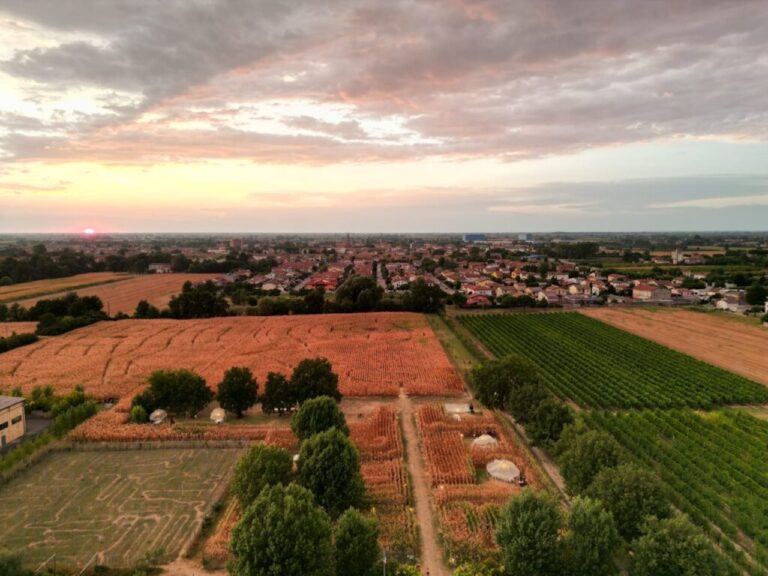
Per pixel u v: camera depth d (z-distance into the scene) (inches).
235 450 2380.7
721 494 2028.8
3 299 6855.3
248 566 1257.4
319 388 2822.3
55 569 1497.3
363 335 5034.5
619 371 3823.8
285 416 2923.2
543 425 2314.2
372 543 1409.9
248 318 5871.1
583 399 3169.3
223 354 4274.1
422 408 2869.1
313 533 1326.3
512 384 2844.5
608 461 1777.8
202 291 6210.6
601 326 5590.6
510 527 1470.2
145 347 4498.0
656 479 1647.4
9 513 1825.8
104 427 2551.7
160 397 2785.4
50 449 2357.3
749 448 2389.3
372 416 2770.7
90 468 2188.7
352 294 6766.7
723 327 5654.5
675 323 5890.8
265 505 1374.3
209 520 1761.8
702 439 2476.6
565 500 1939.0
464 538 1646.2
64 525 1750.7
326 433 1862.7
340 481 1747.0
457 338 5049.2
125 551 1610.5
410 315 6117.1
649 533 1384.1
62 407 2802.7
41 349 4404.5
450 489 1988.2
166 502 1904.5
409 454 2390.5
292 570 1235.2
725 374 3757.4
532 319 6033.5
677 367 3951.8
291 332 5132.9
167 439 2447.1
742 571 1551.4
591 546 1390.3
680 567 1295.5
